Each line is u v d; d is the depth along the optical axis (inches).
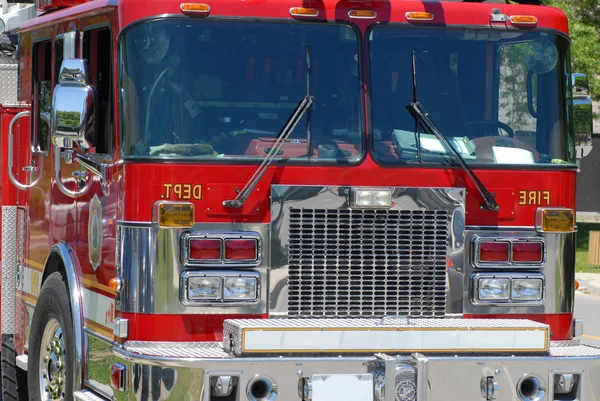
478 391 514.9
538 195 568.1
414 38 565.6
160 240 521.3
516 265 559.8
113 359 532.4
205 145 533.6
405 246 547.2
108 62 565.0
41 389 637.3
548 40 585.3
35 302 669.9
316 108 549.6
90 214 577.0
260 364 494.9
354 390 502.6
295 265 535.5
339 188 541.6
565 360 524.7
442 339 515.2
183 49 537.6
